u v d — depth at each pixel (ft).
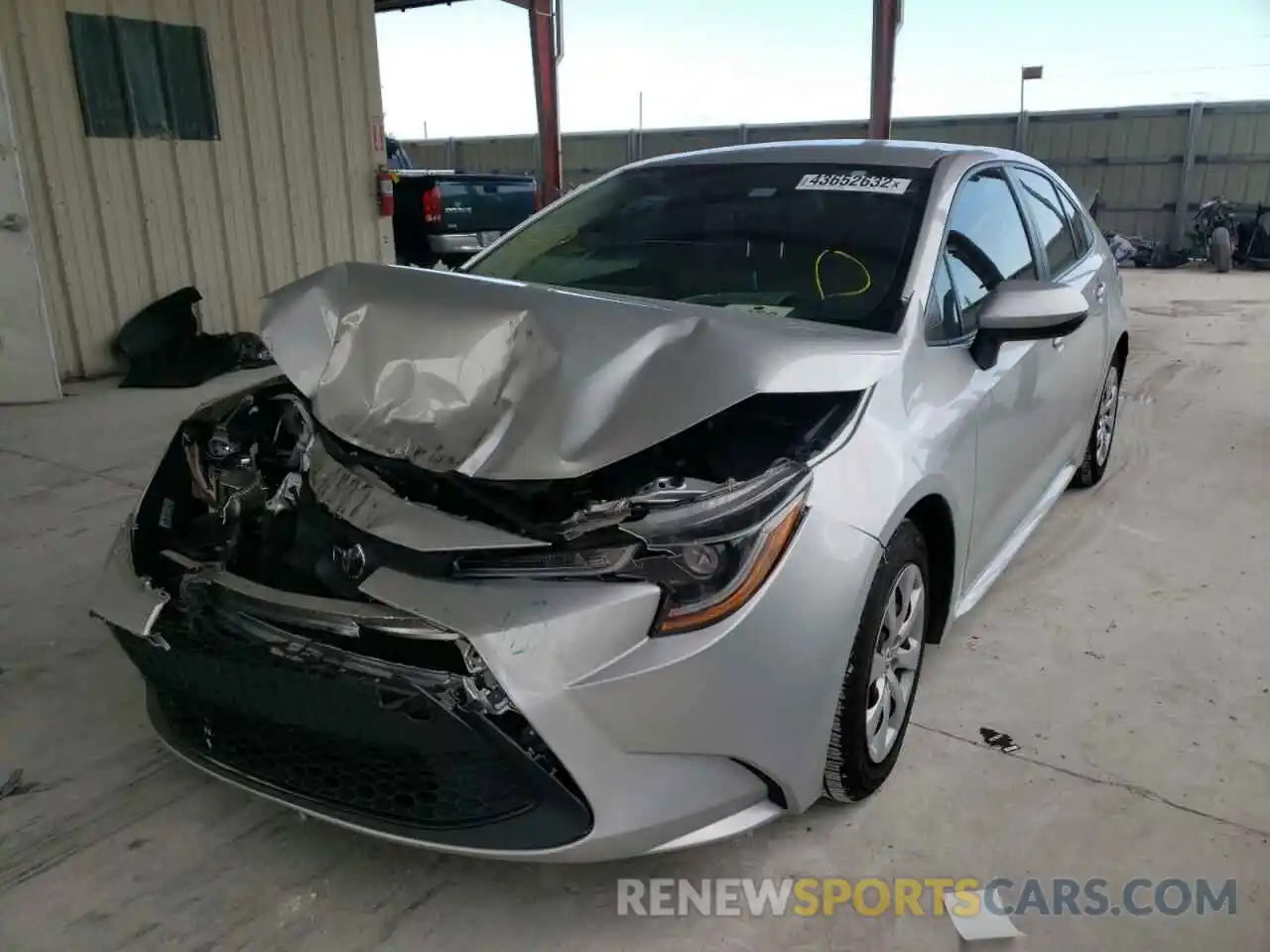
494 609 5.91
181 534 7.68
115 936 6.56
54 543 12.97
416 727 5.98
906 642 8.09
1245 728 8.96
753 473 6.97
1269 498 15.19
